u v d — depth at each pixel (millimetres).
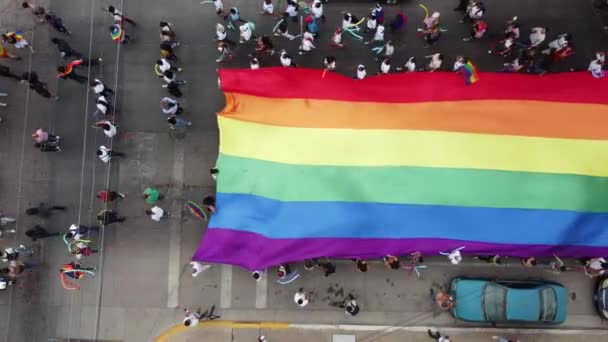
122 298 11477
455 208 9453
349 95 9906
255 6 11945
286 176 9641
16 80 12023
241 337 11273
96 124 10938
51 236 11586
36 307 11539
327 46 11750
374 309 11203
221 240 10172
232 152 9961
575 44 11562
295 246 9695
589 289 11078
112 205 11641
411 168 9445
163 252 11531
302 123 9758
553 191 9336
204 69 11859
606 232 9453
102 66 11938
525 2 11719
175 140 11750
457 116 9609
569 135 9414
